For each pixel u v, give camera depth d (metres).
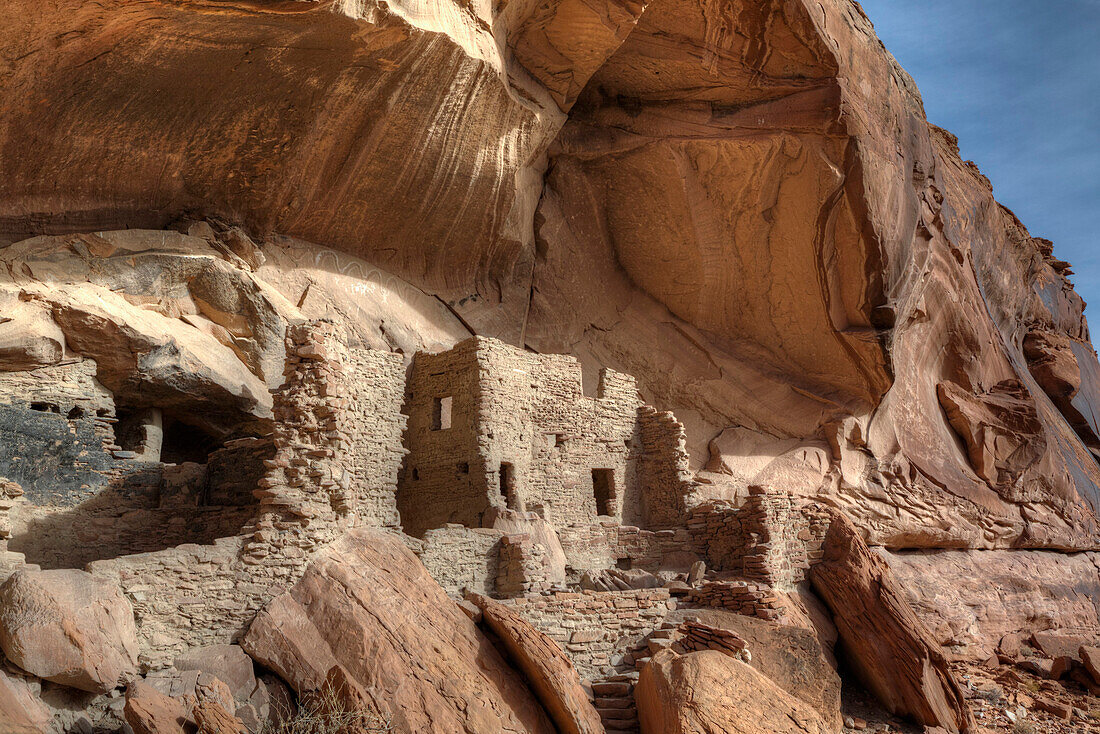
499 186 17.53
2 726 6.74
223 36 12.34
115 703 7.97
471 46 14.75
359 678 8.71
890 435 22.31
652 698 9.93
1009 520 23.17
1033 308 33.66
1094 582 24.61
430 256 18.27
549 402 16.12
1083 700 16.55
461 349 15.41
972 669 18.08
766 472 20.55
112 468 12.53
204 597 9.04
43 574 8.06
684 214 20.55
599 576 13.58
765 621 12.34
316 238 16.70
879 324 20.44
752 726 9.47
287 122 14.43
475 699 8.95
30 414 11.88
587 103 19.89
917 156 21.25
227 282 14.34
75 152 13.00
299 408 10.36
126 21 11.43
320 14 12.47
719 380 21.62
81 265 13.20
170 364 13.21
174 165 14.16
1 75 11.20
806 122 18.67
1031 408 24.41
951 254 24.95
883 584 14.14
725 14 17.78
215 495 13.30
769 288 21.08
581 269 21.19
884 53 20.66
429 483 15.31
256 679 8.73
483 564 12.18
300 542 9.85
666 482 16.61
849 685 13.78
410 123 15.51
